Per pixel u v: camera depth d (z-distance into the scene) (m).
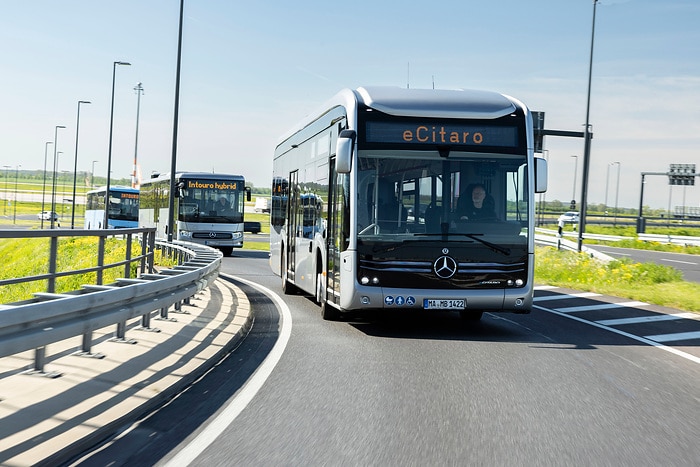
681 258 38.38
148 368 8.58
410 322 14.05
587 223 92.62
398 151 12.23
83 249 37.66
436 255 12.06
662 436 6.42
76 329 7.24
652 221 93.62
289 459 5.54
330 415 6.93
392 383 8.45
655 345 11.68
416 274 12.06
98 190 64.56
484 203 12.25
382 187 12.16
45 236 8.94
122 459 5.46
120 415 6.49
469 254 12.11
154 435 6.14
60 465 5.29
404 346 11.16
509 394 7.99
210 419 6.70
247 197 34.25
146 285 9.24
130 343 10.08
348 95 12.70
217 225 40.06
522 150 12.44
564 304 17.61
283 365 9.45
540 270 25.81
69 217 148.50
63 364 8.45
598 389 8.34
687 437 6.41
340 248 12.62
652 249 47.88
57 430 5.92
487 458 5.67
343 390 8.03
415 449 5.88
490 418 6.94
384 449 5.85
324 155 14.33
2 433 5.80
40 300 8.30
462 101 12.55
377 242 12.05
